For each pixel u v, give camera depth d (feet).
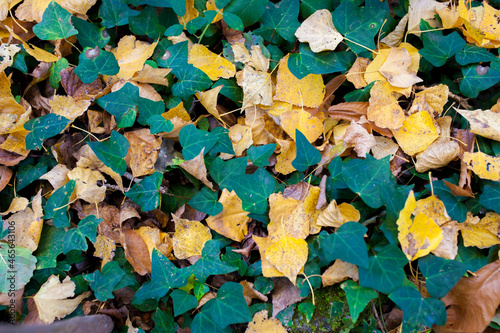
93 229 2.07
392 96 2.16
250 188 2.07
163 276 2.03
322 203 2.08
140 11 2.21
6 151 2.14
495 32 2.19
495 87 2.26
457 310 2.01
